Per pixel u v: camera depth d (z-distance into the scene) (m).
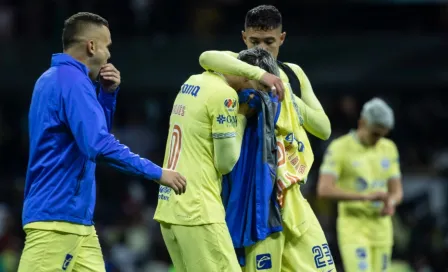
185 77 54.53
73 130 19.70
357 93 58.66
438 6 59.38
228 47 54.50
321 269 22.78
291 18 59.84
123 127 59.19
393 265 42.28
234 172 22.05
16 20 58.19
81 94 19.77
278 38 23.89
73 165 20.17
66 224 20.06
